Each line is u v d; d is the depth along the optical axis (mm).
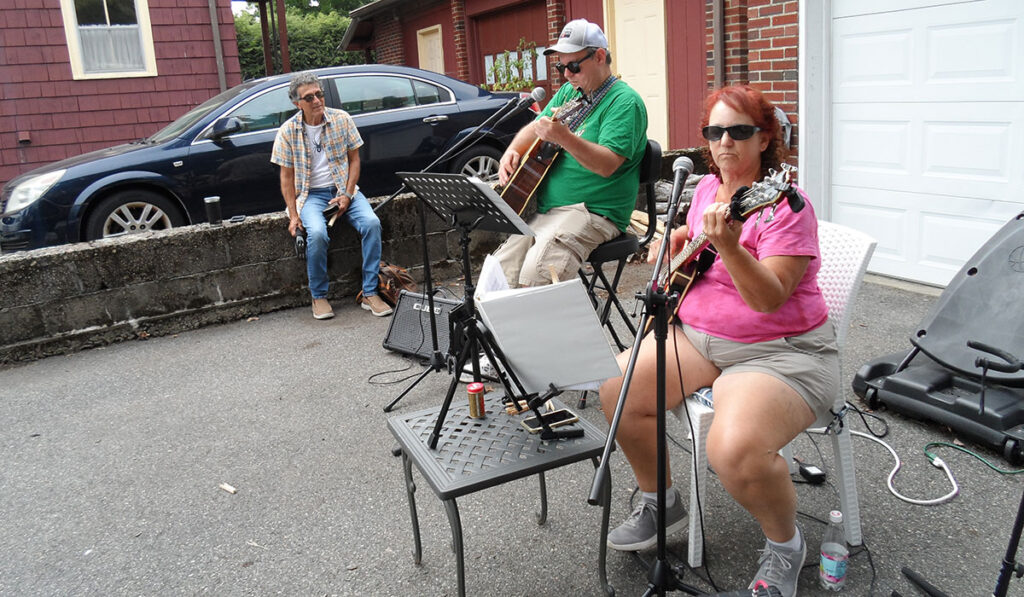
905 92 4469
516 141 3549
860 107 4766
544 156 3369
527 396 2111
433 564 2361
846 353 3635
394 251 5293
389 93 6457
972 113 4152
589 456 2068
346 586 2289
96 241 4652
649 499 2275
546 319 1894
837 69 4859
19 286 4375
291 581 2328
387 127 6355
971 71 4117
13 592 2363
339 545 2492
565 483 2754
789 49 5035
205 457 3148
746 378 2002
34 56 9484
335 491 2818
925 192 4477
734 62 5547
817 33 4840
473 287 2250
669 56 7539
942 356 2943
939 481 2582
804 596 2082
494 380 3631
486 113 6781
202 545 2543
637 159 3334
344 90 6309
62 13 9523
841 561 2051
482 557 2375
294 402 3629
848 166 4926
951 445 2789
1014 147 3998
